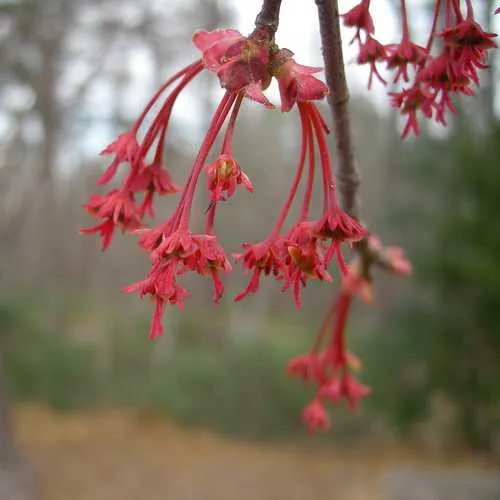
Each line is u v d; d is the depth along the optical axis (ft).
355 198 4.63
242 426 38.11
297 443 37.22
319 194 29.32
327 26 4.01
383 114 53.83
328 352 6.48
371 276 6.14
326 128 3.77
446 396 32.91
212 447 36.45
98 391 42.86
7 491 26.61
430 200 33.99
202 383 39.68
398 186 35.32
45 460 32.60
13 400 39.91
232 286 53.36
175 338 47.60
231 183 3.38
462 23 4.01
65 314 53.31
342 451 35.47
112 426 39.27
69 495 28.94
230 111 3.49
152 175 4.21
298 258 3.57
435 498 24.63
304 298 51.52
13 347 39.73
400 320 33.53
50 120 42.09
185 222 3.39
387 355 32.89
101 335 49.83
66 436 36.96
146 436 37.76
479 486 25.67
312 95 3.41
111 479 31.14
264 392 38.37
